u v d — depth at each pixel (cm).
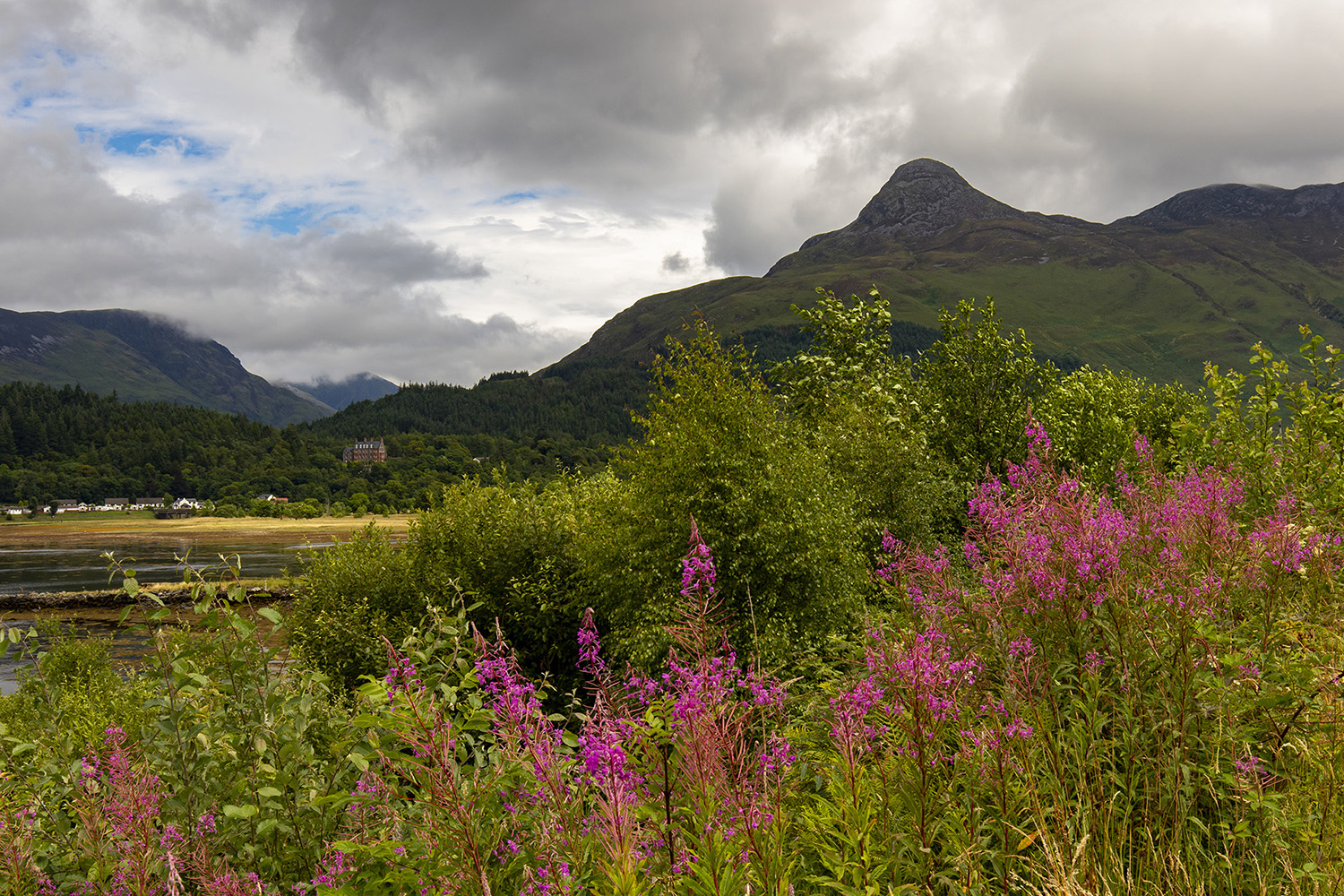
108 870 335
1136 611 385
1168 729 350
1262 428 928
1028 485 527
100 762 391
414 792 307
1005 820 302
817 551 1391
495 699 326
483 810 298
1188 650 352
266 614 430
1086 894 271
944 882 288
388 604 1867
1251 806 318
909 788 306
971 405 2138
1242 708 340
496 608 1831
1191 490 528
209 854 348
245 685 414
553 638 1814
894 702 338
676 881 259
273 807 379
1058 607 401
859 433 1853
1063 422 2092
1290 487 730
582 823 282
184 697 409
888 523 1681
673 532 1439
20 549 13012
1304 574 427
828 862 297
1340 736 339
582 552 1708
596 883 258
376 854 295
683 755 275
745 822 259
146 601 418
